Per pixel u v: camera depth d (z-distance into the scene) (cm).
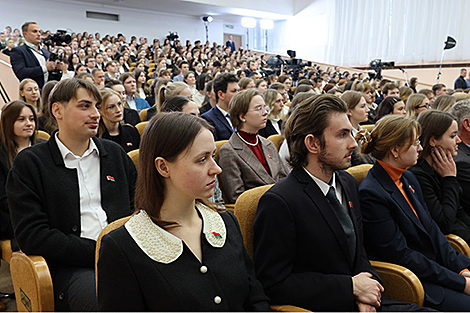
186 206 104
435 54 1289
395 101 355
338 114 135
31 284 136
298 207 133
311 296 125
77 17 1434
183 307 94
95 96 162
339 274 134
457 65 1239
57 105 160
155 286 94
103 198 167
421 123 201
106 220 164
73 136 162
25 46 462
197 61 1071
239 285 105
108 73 685
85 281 141
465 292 150
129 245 96
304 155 141
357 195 156
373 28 1453
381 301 137
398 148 166
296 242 133
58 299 142
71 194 158
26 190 149
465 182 216
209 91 400
